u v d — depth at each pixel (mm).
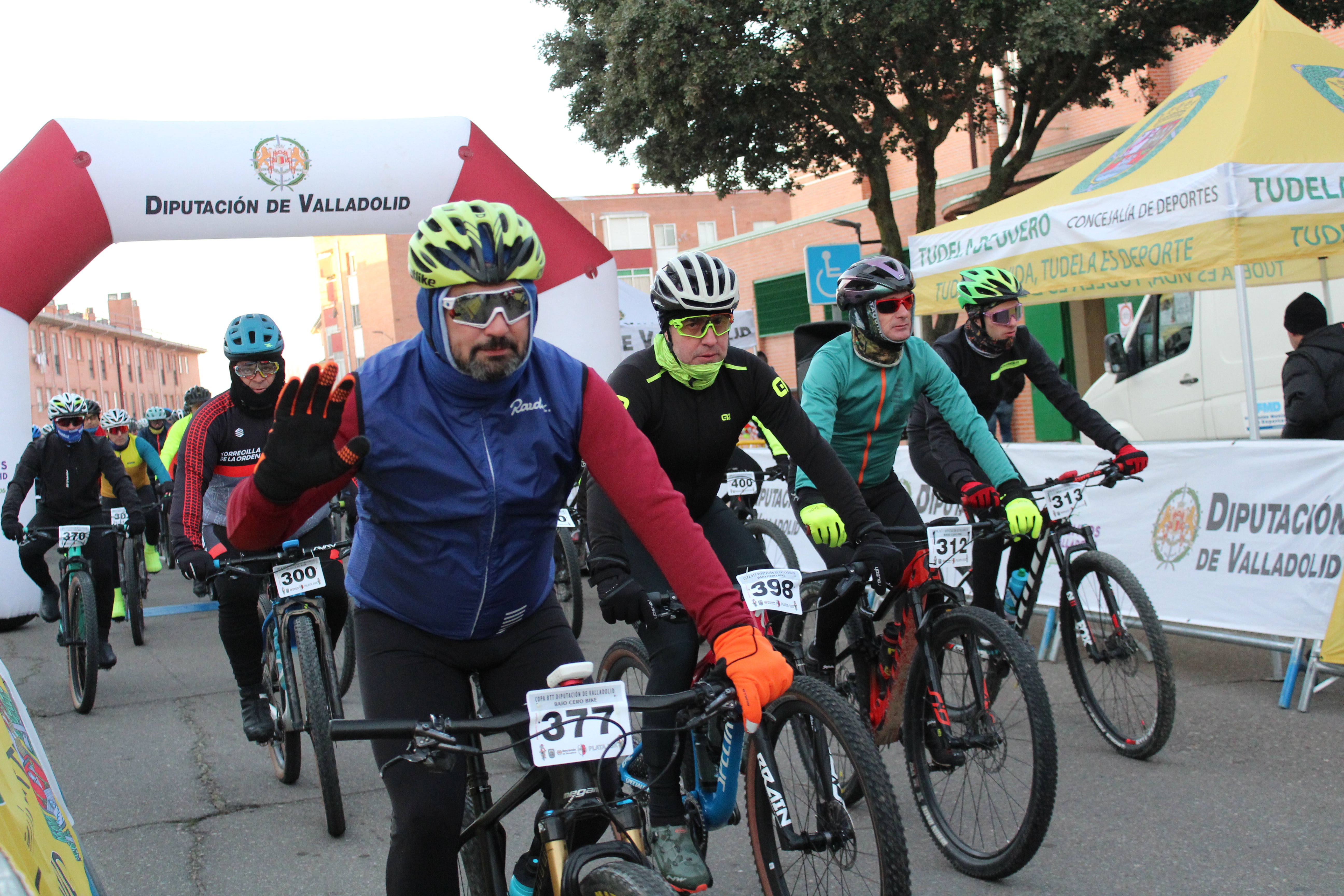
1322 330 5801
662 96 13133
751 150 14633
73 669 5812
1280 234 5504
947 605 3357
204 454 4316
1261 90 5855
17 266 7434
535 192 8812
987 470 3787
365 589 2217
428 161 8422
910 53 12523
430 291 1939
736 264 23125
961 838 3273
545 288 8922
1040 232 6668
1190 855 3227
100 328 73312
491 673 2318
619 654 3586
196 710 5625
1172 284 7477
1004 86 14211
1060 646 5832
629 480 2107
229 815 4027
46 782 1695
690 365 2979
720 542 3289
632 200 53000
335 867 3506
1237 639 4953
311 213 8172
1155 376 10383
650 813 2908
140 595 7824
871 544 2980
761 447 8555
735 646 1976
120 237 7852
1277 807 3541
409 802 1994
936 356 3854
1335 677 4598
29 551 6812
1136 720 4109
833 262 10289
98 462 6750
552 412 2098
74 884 1475
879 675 3605
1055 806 3699
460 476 2041
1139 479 4340
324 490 1939
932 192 13891
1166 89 16188
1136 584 4023
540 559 2230
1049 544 4363
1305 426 5691
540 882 1991
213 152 7891
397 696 2141
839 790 2537
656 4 12422
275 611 4207
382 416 2006
